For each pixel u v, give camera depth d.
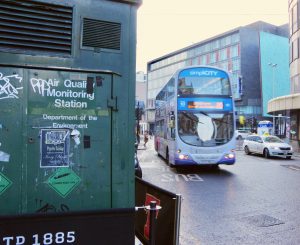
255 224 6.54
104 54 3.00
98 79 2.96
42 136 2.76
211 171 14.69
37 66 2.78
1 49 2.70
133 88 3.08
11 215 2.57
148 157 21.47
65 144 2.82
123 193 3.00
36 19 2.81
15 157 2.68
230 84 14.27
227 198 9.00
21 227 2.59
